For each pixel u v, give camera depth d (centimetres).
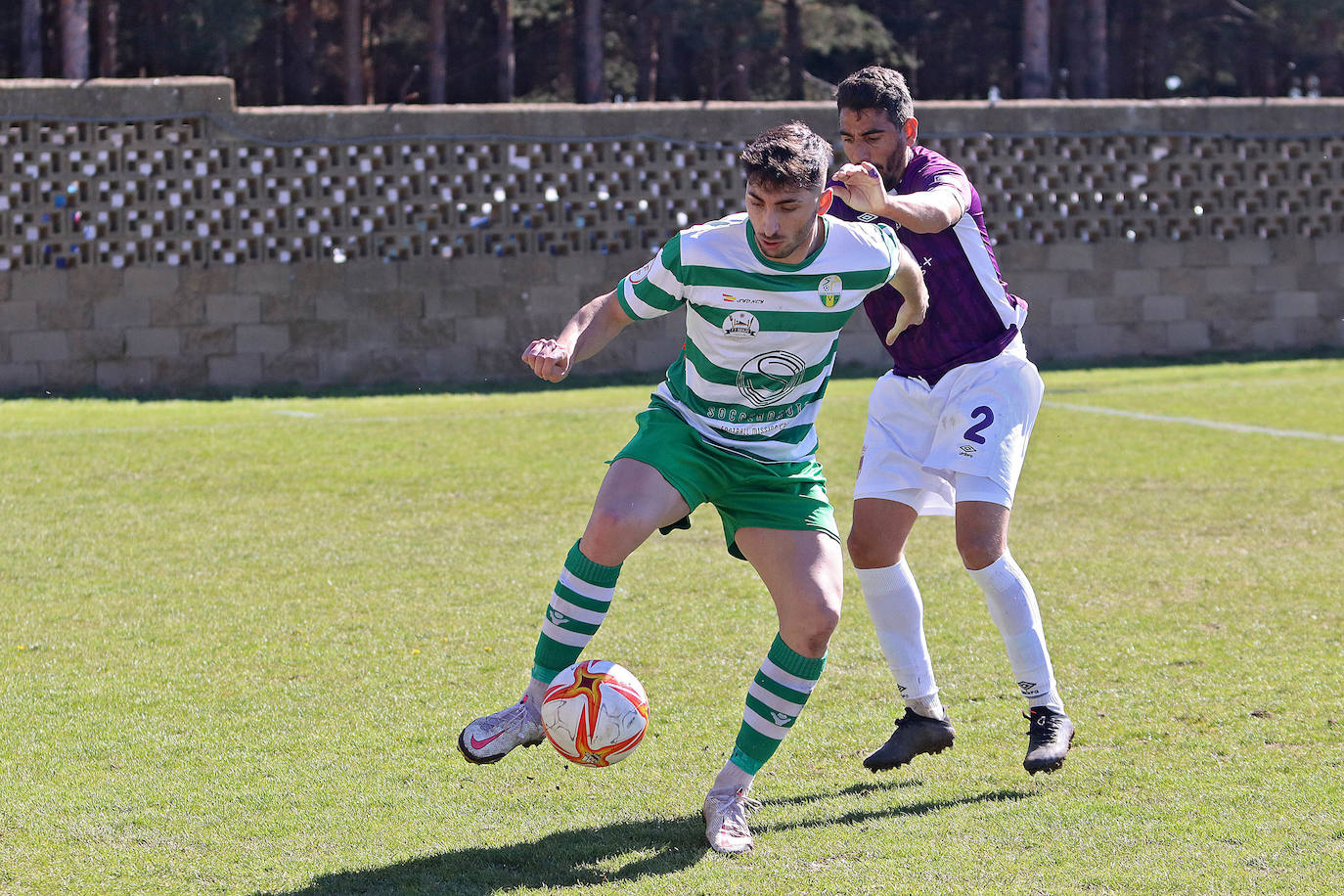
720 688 1338
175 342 4447
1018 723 1227
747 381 991
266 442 2956
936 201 1037
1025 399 1150
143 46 6806
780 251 938
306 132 4491
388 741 1182
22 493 2364
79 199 4372
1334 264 5309
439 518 2205
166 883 888
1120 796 1032
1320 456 2753
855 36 8238
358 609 1645
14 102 4278
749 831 973
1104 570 1838
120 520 2162
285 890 877
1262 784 1046
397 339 4606
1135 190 5125
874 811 1023
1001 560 1114
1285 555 1916
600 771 1113
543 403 3912
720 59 8750
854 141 1138
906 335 1159
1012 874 891
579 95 8031
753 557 1016
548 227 4700
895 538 1137
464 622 1586
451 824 998
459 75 9344
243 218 4472
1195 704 1257
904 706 1277
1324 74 8638
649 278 988
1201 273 5209
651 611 1631
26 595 1702
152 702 1288
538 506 2311
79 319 4381
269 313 4503
